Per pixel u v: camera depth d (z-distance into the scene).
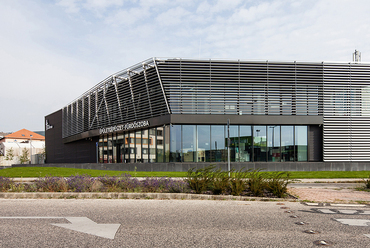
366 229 4.92
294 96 21.05
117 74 24.36
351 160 20.98
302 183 13.73
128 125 23.69
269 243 4.07
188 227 4.99
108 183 9.88
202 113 20.91
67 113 36.28
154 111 22.05
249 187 9.17
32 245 3.94
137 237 4.35
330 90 21.23
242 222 5.41
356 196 9.02
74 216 5.88
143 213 6.22
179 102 20.83
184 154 21.34
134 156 24.48
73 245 3.95
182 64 21.14
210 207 7.04
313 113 21.11
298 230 4.82
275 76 21.08
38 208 6.78
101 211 6.43
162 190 9.45
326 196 8.99
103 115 27.02
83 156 32.91
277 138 21.52
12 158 62.62
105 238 4.29
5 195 8.56
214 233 4.60
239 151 21.41
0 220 5.48
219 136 21.56
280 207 7.11
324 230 4.83
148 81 22.06
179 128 21.44
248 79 21.09
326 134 21.08
